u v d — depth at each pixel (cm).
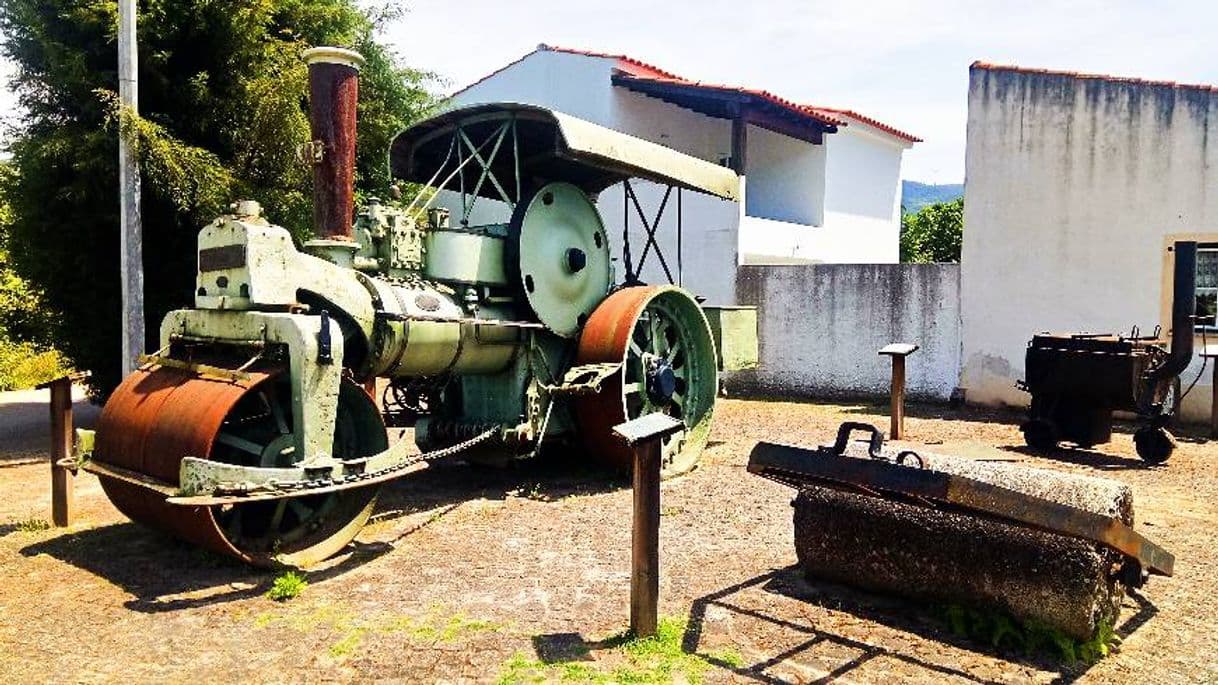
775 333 1418
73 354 1159
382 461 560
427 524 634
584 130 705
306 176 1130
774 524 634
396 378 779
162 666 397
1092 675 392
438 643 420
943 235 2659
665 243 1516
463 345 686
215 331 572
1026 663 405
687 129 1698
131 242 962
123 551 566
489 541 591
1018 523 390
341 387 586
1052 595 412
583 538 598
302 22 1254
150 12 1045
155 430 520
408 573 526
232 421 583
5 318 1445
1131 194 1155
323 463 520
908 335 1308
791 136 1667
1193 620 458
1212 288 1110
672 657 404
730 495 722
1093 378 898
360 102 1351
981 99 1243
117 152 1022
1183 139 1120
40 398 1559
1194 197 1117
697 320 841
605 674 386
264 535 564
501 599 480
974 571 436
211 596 486
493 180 764
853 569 485
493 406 753
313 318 543
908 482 404
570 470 817
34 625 445
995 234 1239
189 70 1120
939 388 1288
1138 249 1154
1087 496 430
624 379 734
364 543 587
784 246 1648
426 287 674
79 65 1017
